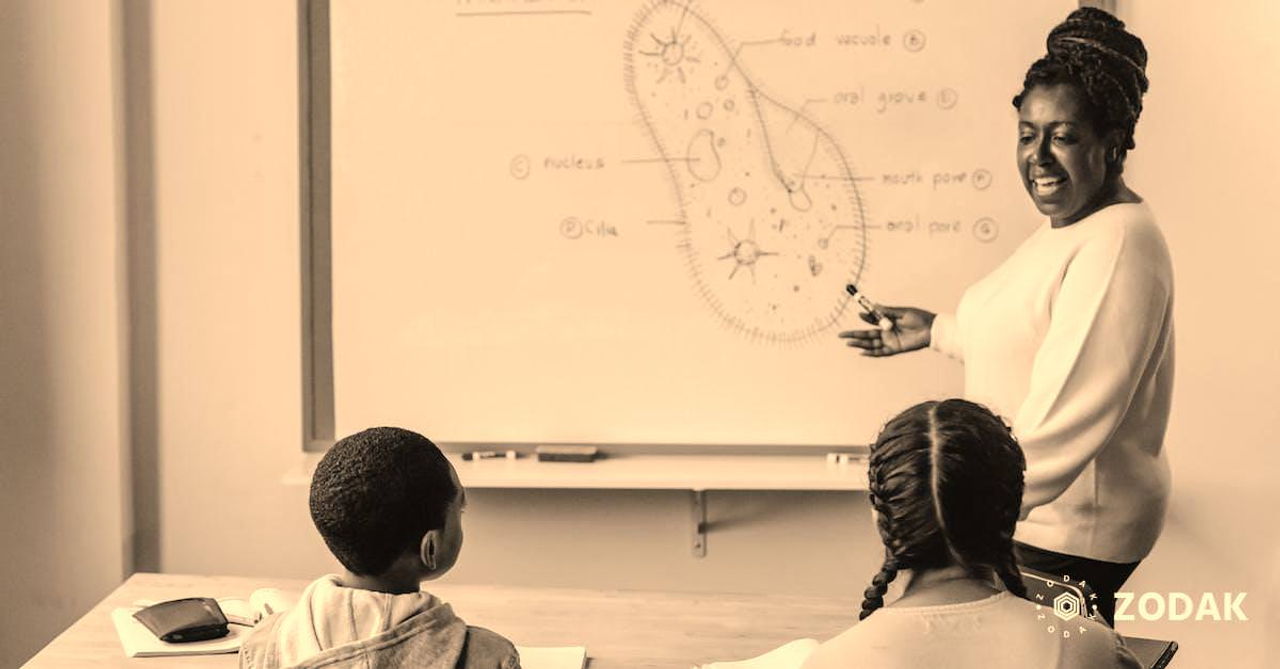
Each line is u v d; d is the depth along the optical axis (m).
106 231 2.95
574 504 3.05
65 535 3.03
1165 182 2.84
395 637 1.38
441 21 2.90
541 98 2.90
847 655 1.25
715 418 2.93
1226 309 2.85
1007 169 2.84
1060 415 2.06
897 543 1.29
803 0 2.84
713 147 2.88
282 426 3.05
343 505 1.39
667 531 3.04
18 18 2.91
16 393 3.00
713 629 2.02
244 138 2.99
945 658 1.23
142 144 3.00
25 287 2.97
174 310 3.04
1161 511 2.20
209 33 2.97
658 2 2.86
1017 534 2.20
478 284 2.94
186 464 3.08
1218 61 2.80
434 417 2.97
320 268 2.97
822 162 2.86
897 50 2.83
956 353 2.58
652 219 2.90
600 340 2.93
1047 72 2.15
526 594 2.19
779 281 2.89
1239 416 2.87
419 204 2.93
